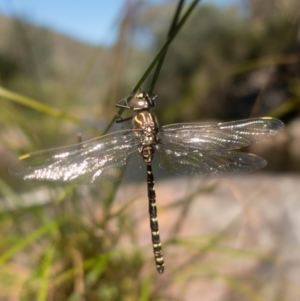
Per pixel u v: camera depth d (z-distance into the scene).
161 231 0.20
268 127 0.13
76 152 0.12
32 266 0.15
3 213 0.15
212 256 0.18
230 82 0.68
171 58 0.76
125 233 0.16
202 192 0.16
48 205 0.16
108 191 0.15
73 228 0.15
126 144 0.13
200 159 0.13
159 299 0.15
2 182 0.16
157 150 0.13
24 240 0.13
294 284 0.17
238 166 0.13
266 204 0.23
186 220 0.22
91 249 0.14
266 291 0.17
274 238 0.20
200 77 0.72
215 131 0.13
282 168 0.48
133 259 0.15
